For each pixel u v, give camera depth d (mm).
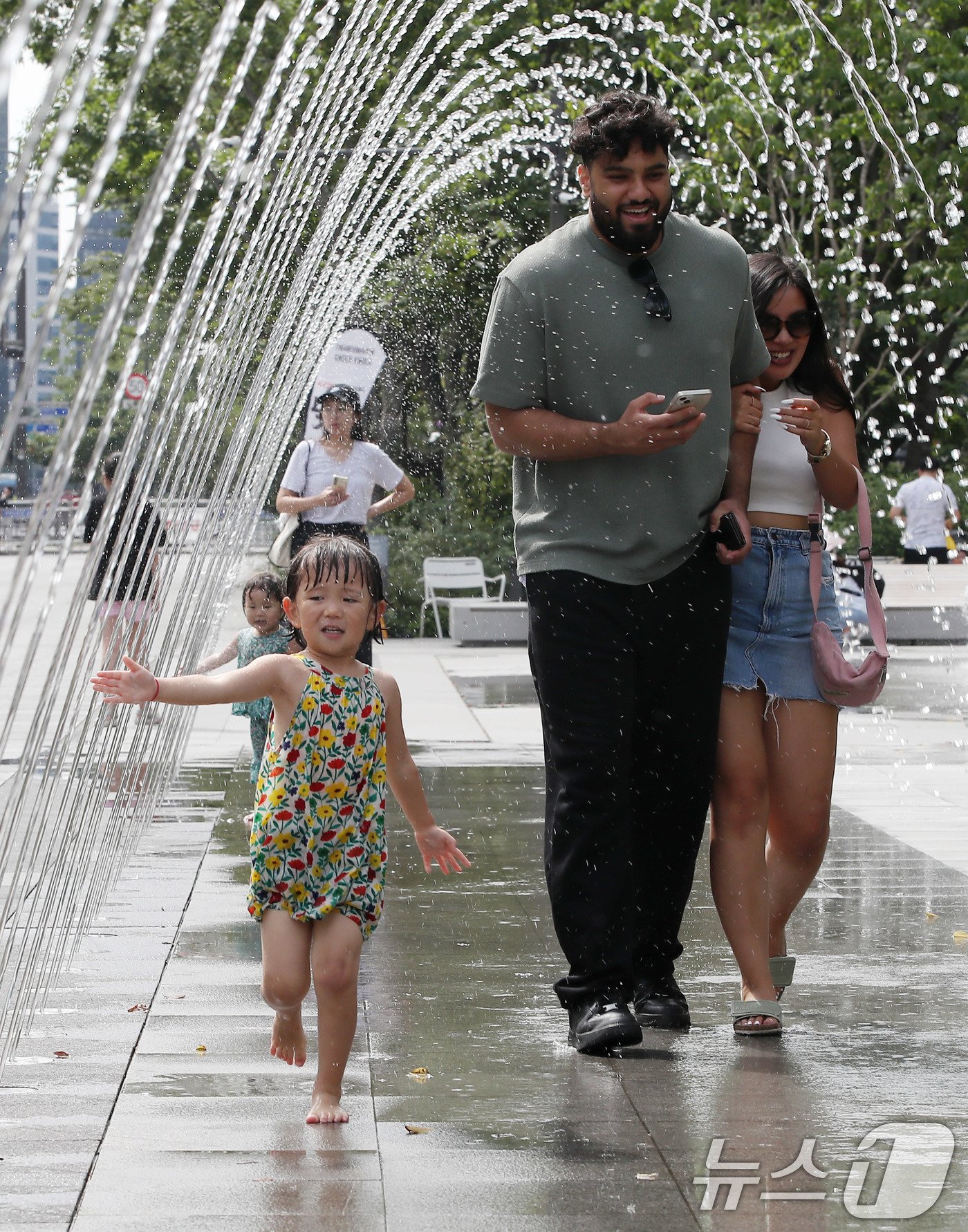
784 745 8727
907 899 11516
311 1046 7812
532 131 31578
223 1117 6801
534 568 8305
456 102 30047
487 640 36250
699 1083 7398
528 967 9492
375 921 7148
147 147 47938
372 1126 6738
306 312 17344
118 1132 6590
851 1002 8898
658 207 8141
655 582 8234
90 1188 5961
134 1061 7559
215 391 12477
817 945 10195
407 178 21062
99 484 20984
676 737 8414
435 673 29297
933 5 39719
